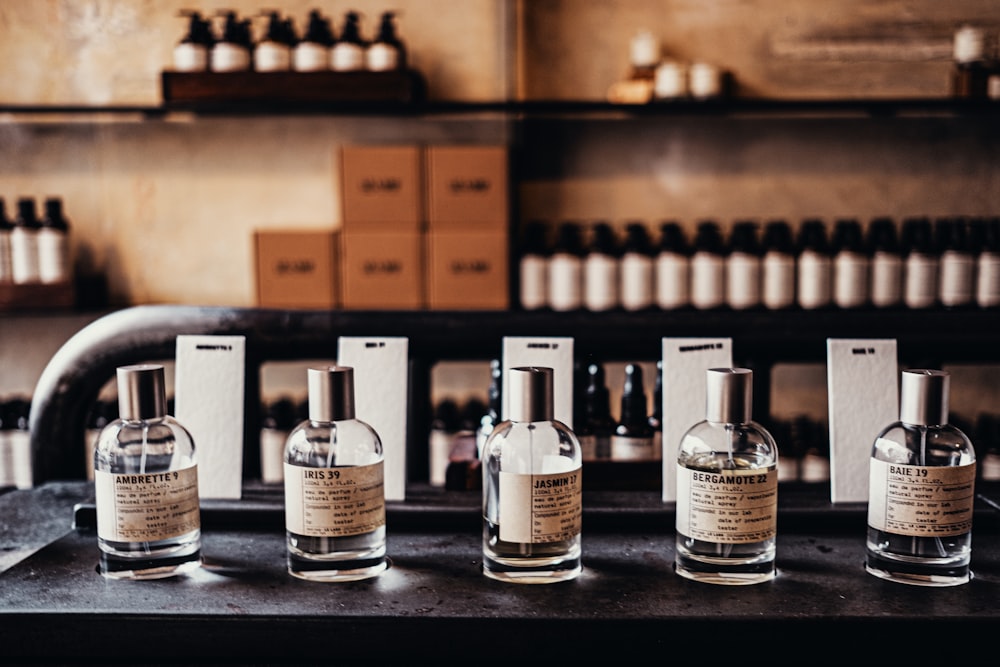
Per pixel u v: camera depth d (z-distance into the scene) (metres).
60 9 2.16
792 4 2.14
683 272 1.97
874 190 2.18
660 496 0.78
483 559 0.68
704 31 2.15
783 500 0.76
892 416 0.75
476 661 0.58
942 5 2.12
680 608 0.58
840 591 0.61
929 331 0.79
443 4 2.13
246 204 2.21
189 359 0.79
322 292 1.91
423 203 1.90
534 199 2.19
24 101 2.18
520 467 0.63
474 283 1.91
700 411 0.75
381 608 0.59
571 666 0.57
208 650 0.58
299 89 1.89
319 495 0.63
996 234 1.94
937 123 2.16
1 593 0.62
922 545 0.62
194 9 2.15
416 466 0.91
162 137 2.20
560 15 2.15
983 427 1.86
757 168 2.18
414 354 0.82
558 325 0.81
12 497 0.85
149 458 0.65
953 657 0.56
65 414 0.88
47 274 1.99
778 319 0.80
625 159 2.18
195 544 0.67
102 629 0.58
